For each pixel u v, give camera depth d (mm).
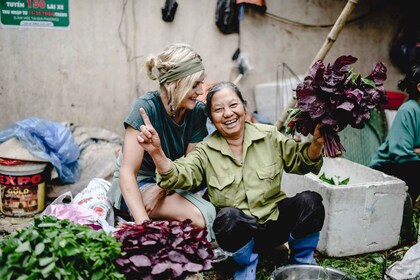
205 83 4988
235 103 2676
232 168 2734
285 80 5172
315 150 2588
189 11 4820
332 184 3486
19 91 4633
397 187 3295
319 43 5207
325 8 5137
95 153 4367
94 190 3318
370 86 2416
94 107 4820
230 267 2982
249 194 2697
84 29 4641
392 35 5379
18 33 4520
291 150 2756
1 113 4637
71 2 4555
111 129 4902
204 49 4938
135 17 4723
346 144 4797
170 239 2213
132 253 2145
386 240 3352
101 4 4625
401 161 3725
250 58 5051
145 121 2391
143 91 4895
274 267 3027
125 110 4895
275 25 5051
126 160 2766
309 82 2389
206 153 2770
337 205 3145
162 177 2516
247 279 2703
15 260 1873
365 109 2371
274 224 2842
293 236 2750
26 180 3943
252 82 5117
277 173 2746
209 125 4367
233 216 2549
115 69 4785
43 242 1938
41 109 4719
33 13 4508
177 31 4840
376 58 5398
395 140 3744
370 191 3213
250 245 2643
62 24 4582
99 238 2096
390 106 5094
